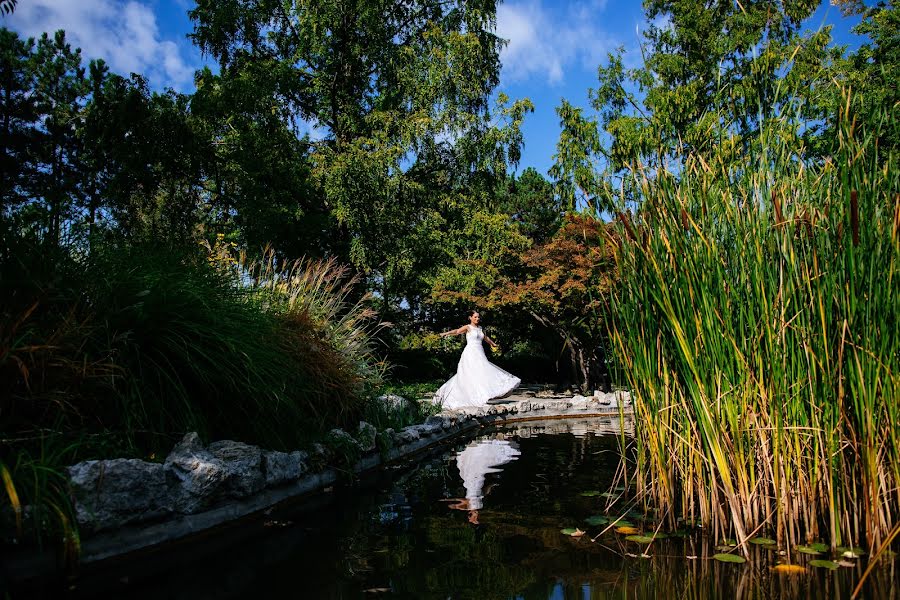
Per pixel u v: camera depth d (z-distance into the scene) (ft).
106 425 9.68
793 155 9.97
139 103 37.60
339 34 46.47
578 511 11.46
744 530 9.30
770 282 8.98
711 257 9.50
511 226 47.21
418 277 45.98
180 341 10.78
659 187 10.17
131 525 8.57
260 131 41.42
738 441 9.12
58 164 50.08
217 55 46.19
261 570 8.05
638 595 7.12
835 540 8.50
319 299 19.77
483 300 42.88
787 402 8.89
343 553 8.86
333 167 38.88
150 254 12.50
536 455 18.93
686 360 9.40
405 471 16.15
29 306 9.03
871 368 8.02
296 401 14.02
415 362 53.31
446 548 9.09
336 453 14.62
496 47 48.11
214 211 47.01
